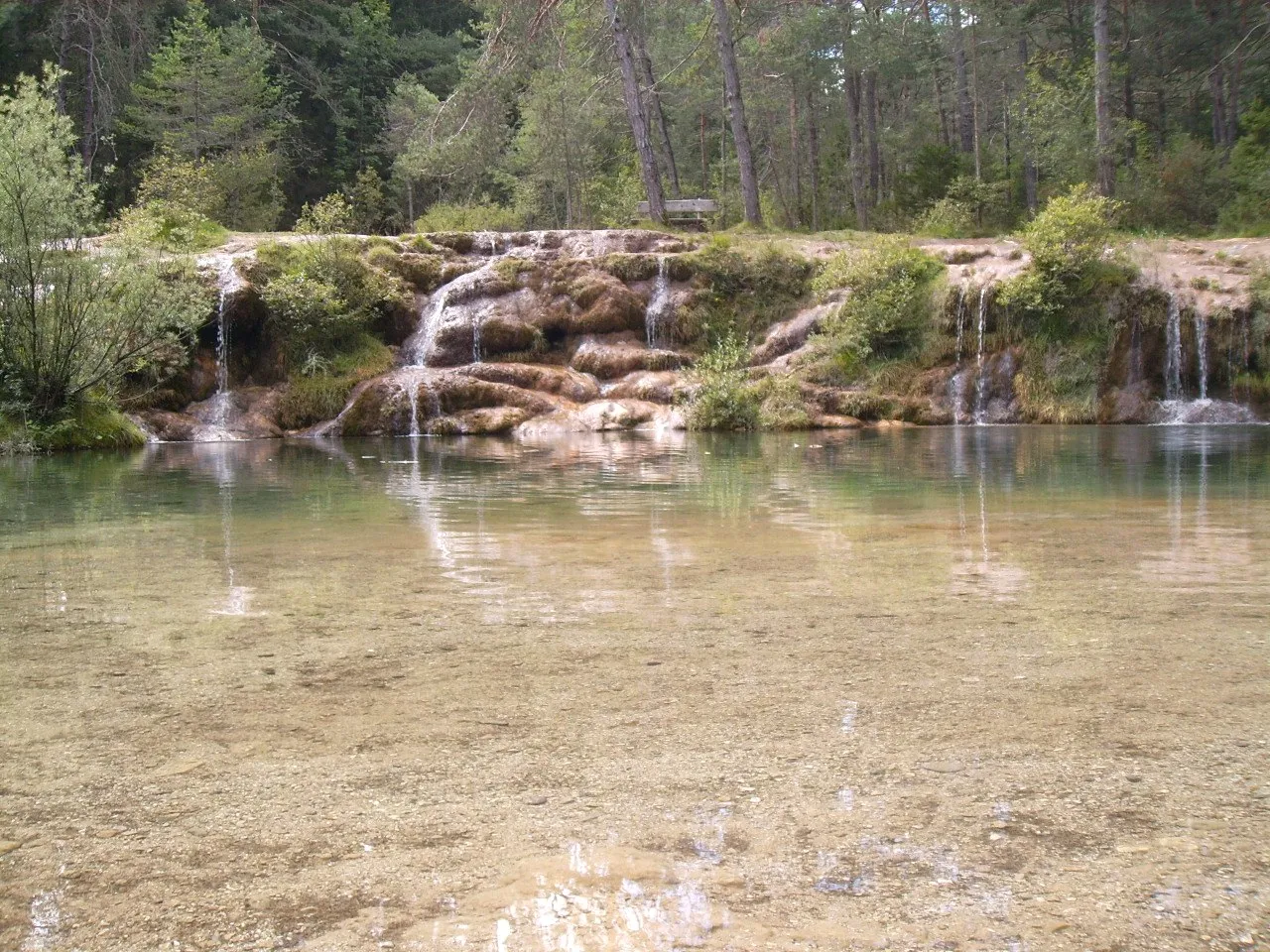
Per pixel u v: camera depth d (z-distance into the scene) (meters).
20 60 33.00
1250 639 3.28
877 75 36.06
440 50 46.09
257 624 3.71
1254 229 22.64
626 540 5.55
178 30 35.12
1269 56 32.56
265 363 18.14
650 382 17.83
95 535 6.00
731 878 1.76
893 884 1.73
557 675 2.99
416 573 4.68
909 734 2.44
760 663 3.08
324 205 22.72
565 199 35.38
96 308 13.75
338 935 1.60
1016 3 36.56
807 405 17.06
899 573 4.50
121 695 2.86
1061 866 1.78
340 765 2.31
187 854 1.89
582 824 1.98
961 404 17.61
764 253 20.33
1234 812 1.98
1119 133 26.31
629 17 29.86
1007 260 19.09
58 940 1.61
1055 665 3.00
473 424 16.92
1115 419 17.03
